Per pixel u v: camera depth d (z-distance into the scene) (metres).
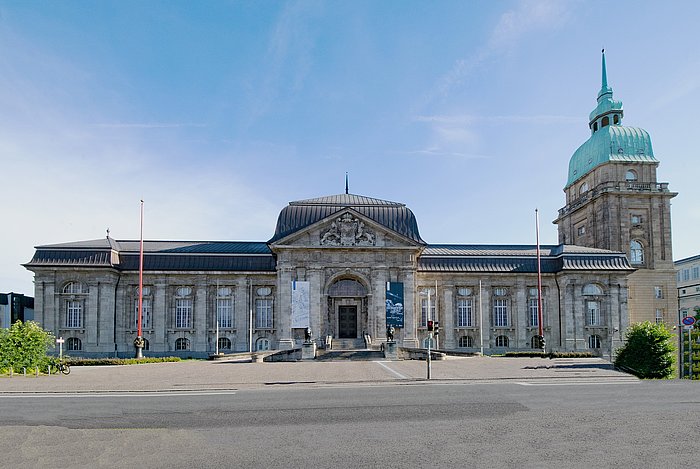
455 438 14.48
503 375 31.55
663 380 29.45
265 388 26.44
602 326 69.44
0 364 34.62
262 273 69.00
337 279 65.56
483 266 71.31
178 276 68.88
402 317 61.97
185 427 16.17
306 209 66.75
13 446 13.91
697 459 12.32
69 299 65.94
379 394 23.34
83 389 26.09
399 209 67.75
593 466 11.82
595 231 81.31
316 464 12.10
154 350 67.56
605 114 83.56
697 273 101.25
